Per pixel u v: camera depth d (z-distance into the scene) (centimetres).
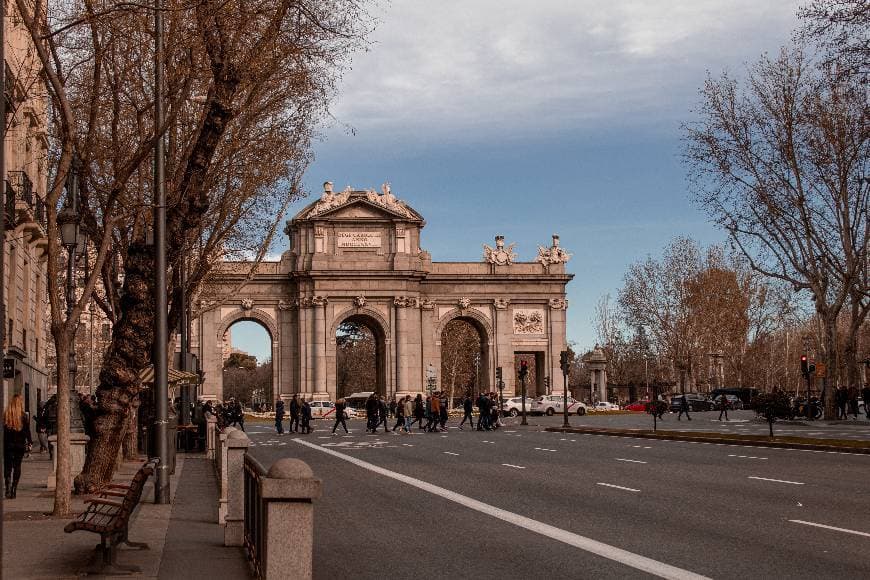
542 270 11194
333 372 10506
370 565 1417
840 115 5406
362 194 10719
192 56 2388
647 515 1873
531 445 4512
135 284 2544
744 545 1494
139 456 4222
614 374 15388
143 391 3825
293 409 6850
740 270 11606
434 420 6638
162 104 2428
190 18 2484
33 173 4638
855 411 6800
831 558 1368
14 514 2114
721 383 13312
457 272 11050
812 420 6875
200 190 2541
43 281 5262
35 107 4316
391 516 1972
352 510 2084
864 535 1575
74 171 3033
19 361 4375
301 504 977
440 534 1706
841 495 2169
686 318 11262
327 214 10594
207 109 2567
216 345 10450
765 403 6819
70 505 2197
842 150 5462
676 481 2550
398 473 3003
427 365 10888
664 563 1356
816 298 6116
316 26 2478
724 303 11356
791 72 5669
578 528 1722
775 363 13375
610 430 5622
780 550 1442
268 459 3875
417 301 10800
